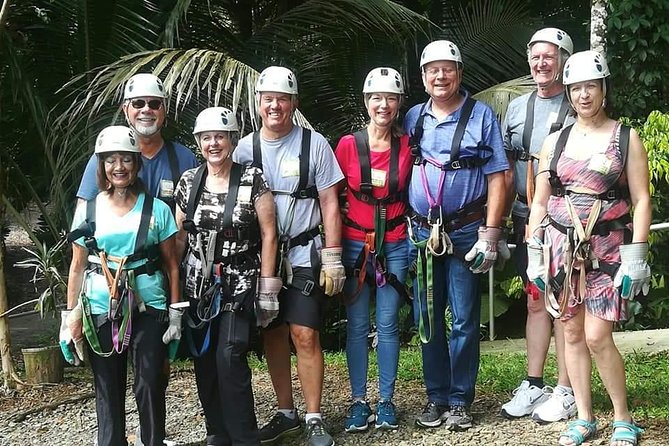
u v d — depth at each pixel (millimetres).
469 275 4445
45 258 6457
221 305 4086
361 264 4484
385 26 7750
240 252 4098
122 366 4113
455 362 4547
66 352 4066
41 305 6289
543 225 4184
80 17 6793
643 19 8031
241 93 5805
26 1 6777
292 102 4258
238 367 4102
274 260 4133
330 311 8242
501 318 8883
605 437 4316
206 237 4090
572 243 4004
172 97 6520
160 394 4051
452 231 4395
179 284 4133
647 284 3920
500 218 4352
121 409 4094
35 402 5711
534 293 4742
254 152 4316
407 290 4730
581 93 3951
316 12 7504
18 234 15148
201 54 5852
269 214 4102
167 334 3998
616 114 8383
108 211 4020
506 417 4762
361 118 8211
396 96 4363
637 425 4414
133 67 5781
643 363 6078
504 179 4371
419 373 6000
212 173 4148
